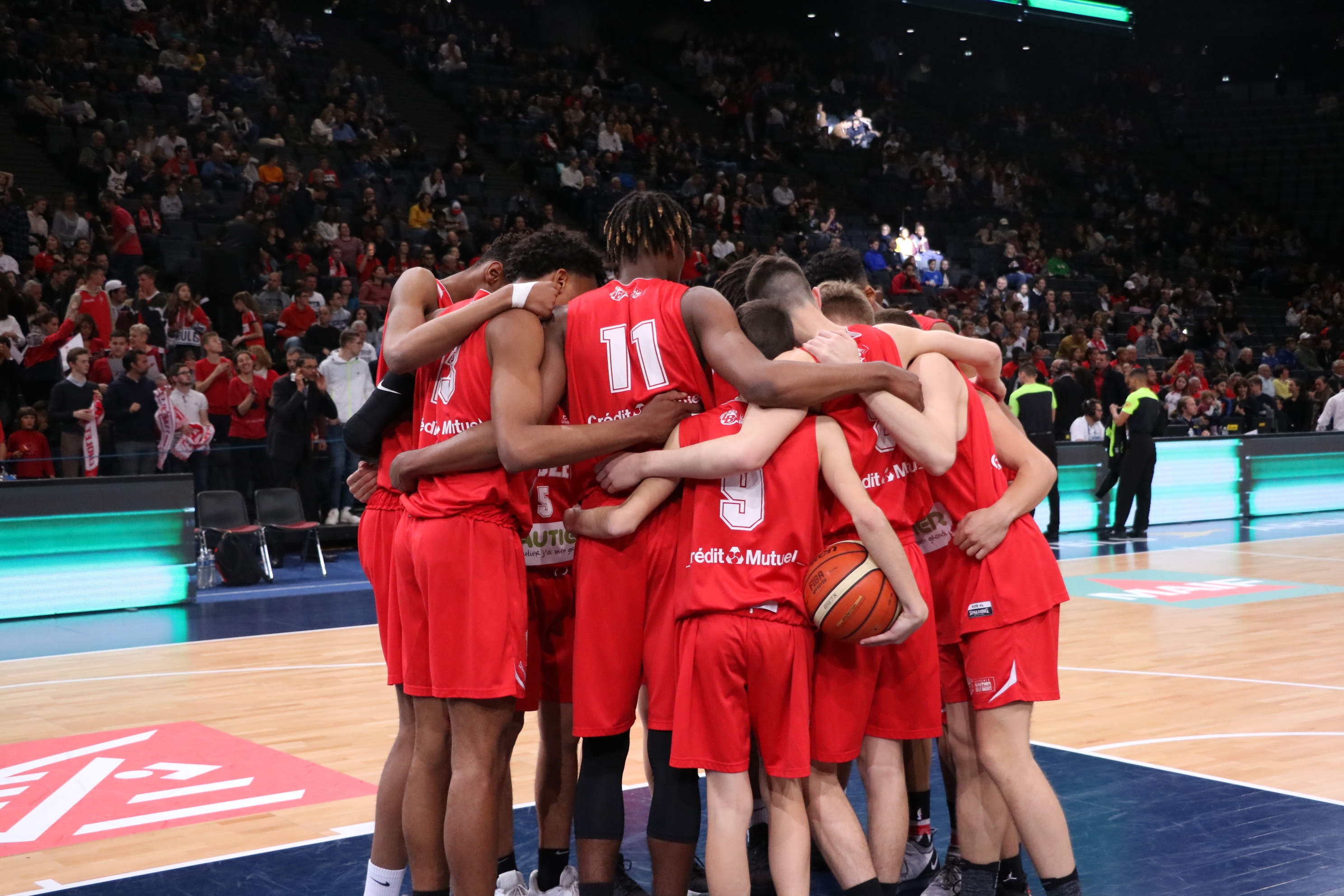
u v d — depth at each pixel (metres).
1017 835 3.17
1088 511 12.95
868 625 2.66
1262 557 10.77
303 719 5.31
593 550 2.83
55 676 6.21
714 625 2.68
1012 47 29.89
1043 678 2.93
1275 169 27.47
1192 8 29.16
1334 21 28.27
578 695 2.84
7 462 8.16
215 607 8.41
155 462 9.08
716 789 2.70
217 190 14.27
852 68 28.05
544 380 2.89
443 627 2.77
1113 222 24.61
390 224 14.93
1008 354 15.86
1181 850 3.53
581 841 2.80
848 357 2.78
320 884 3.35
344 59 20.16
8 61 15.09
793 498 2.71
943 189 22.84
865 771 2.94
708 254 17.08
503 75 21.36
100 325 10.09
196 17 17.83
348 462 10.55
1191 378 15.55
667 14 27.12
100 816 3.96
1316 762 4.51
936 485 2.99
